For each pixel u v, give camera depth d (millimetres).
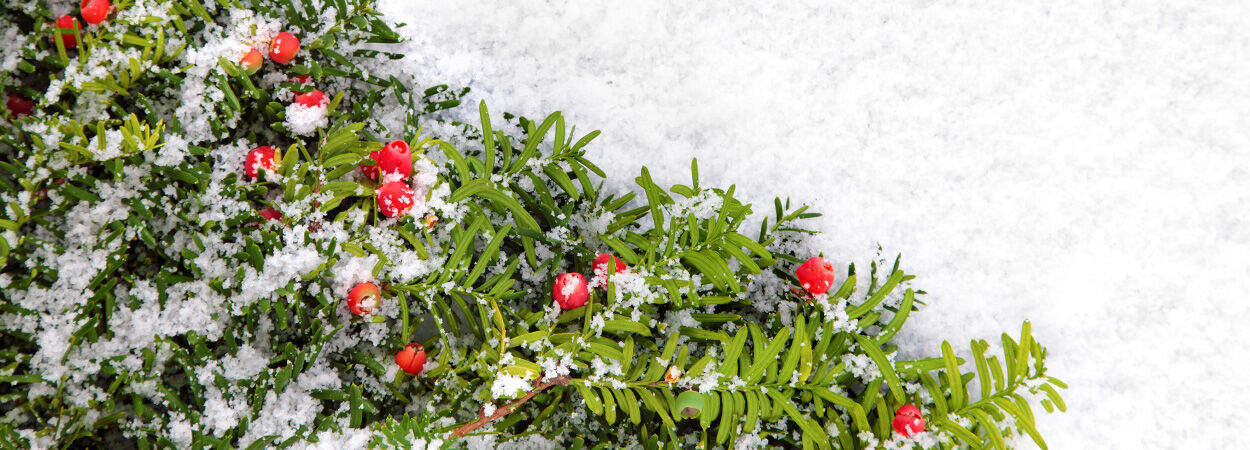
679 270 426
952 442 426
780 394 411
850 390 468
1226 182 509
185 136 421
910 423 417
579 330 426
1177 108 511
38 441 396
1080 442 493
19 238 396
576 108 501
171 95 422
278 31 435
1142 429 496
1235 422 497
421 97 483
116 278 403
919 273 501
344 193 414
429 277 419
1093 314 502
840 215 503
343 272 417
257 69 428
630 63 506
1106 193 509
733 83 508
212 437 401
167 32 420
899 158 508
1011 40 513
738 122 506
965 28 513
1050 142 511
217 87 421
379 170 415
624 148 501
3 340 400
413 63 490
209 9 432
